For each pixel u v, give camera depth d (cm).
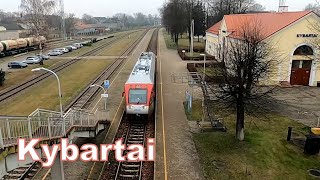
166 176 1619
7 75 4416
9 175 1648
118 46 8512
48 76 4306
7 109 2802
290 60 3366
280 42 3297
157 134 2167
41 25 7300
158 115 2567
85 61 5756
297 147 1931
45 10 7312
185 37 10444
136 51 7150
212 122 2330
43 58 5809
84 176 1653
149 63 3294
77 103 2941
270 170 1675
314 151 1833
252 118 2411
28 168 1694
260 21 3531
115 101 3002
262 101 2659
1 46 6259
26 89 3544
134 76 2684
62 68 4984
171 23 8344
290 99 2938
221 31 4944
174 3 8175
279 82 3378
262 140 2033
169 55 6362
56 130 1588
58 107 2828
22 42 7094
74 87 3628
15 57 6512
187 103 2839
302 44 3341
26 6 7594
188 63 4878
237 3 8194
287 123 2327
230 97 2316
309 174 1633
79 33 15800
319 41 3123
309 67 3441
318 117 2403
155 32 15788
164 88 3475
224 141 2034
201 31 8381
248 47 2020
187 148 1948
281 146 1947
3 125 1232
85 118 2022
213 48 5812
